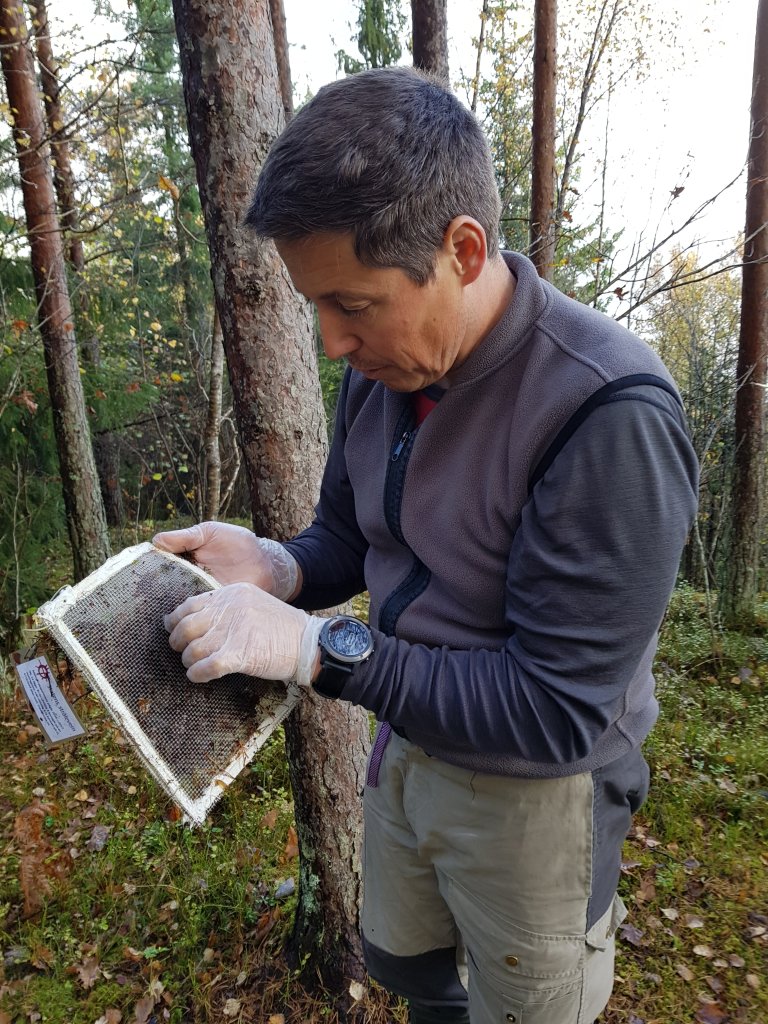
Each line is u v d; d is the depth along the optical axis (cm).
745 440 563
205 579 113
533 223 513
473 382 94
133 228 905
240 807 297
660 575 82
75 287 652
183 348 983
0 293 510
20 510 556
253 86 139
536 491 87
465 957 141
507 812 108
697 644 528
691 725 387
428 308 84
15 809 329
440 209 77
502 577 99
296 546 142
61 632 94
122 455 971
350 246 77
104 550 583
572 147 611
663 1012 210
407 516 106
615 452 80
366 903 144
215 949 226
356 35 832
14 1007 214
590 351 87
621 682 87
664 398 83
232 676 106
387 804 133
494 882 112
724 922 245
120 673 98
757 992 217
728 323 700
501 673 91
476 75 598
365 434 123
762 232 531
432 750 112
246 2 135
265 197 78
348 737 189
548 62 486
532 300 92
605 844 111
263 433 164
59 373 537
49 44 565
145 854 277
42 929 241
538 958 111
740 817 310
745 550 571
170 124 810
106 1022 207
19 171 497
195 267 985
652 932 241
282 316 157
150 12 544
